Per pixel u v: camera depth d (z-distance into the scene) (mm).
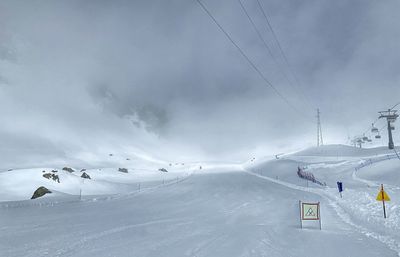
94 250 10258
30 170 41688
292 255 9461
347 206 21250
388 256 9320
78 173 56656
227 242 11320
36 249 10422
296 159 81500
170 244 11039
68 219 17109
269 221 16438
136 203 25688
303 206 14570
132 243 11227
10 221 16375
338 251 9914
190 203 25578
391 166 45906
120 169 68000
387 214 16109
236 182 49062
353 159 67875
